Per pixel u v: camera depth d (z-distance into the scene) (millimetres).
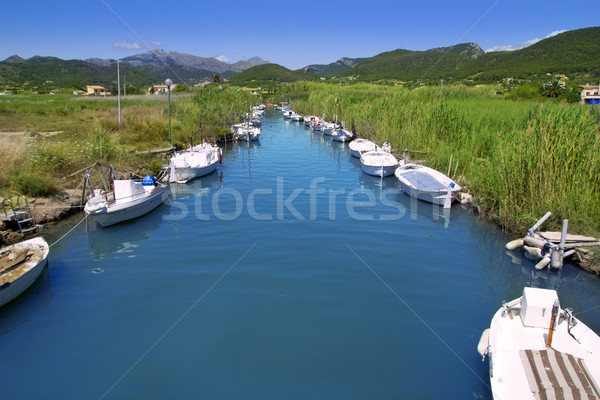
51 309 10367
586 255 12594
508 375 6898
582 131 16266
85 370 8242
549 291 8086
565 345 7574
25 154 19797
